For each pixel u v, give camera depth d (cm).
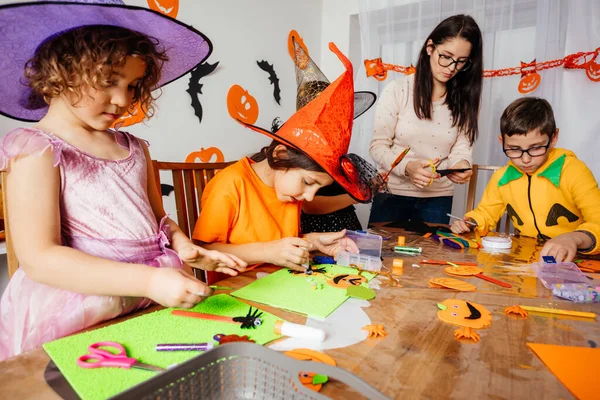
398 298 66
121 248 66
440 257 94
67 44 57
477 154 203
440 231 123
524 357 48
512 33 192
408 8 208
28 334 58
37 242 54
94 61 56
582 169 124
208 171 128
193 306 54
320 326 54
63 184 61
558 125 190
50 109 65
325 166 82
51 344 46
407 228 127
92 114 60
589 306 65
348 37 262
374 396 32
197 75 194
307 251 82
